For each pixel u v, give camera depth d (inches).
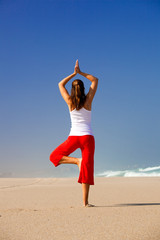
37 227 108.7
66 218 123.6
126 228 105.4
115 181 375.9
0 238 95.6
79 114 170.2
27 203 192.5
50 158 174.1
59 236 97.0
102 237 94.8
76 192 255.3
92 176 166.1
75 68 179.6
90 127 171.0
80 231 102.4
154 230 101.8
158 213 133.1
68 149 169.8
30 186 323.3
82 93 171.5
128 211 139.2
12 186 323.6
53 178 437.1
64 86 179.3
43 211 140.5
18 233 101.0
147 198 202.2
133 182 351.6
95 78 178.2
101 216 127.3
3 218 124.6
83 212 137.4
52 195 235.5
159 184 313.1
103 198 209.5
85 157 166.6
